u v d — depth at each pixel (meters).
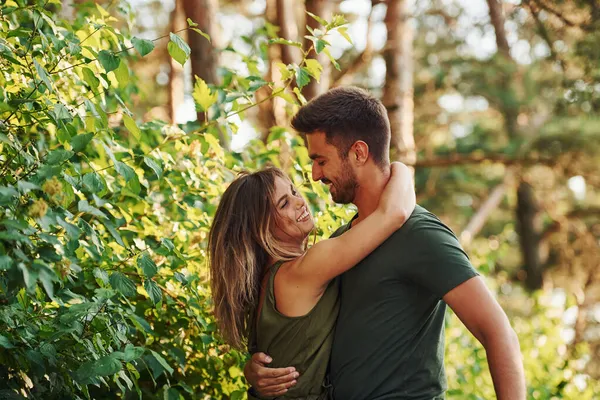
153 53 13.08
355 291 2.39
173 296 3.15
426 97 16.56
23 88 2.74
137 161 3.24
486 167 17.14
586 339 15.40
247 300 2.64
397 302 2.36
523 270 17.39
